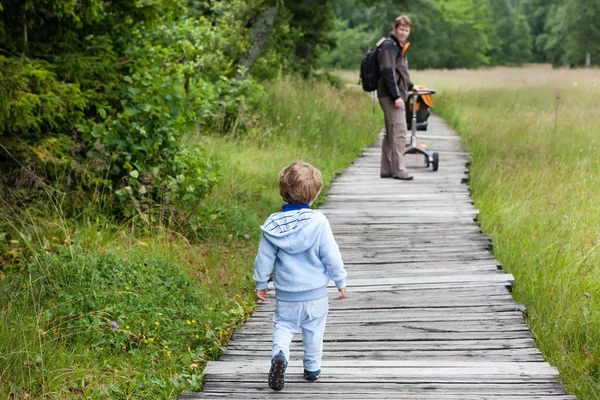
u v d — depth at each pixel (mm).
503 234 11039
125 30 12234
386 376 6109
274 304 8422
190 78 19156
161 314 7430
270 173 14945
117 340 6789
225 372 6328
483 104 32938
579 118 22328
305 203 5812
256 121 19250
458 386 5902
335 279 5754
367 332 7289
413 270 9188
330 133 19875
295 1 39469
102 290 7617
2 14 10312
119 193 10211
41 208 9625
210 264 9758
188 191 10852
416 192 13812
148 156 10719
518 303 8203
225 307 8336
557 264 9320
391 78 13953
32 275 7785
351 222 11664
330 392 5867
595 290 8531
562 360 6820
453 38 121375
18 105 8906
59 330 6859
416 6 109812
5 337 6324
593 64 115625
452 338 7066
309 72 39375
